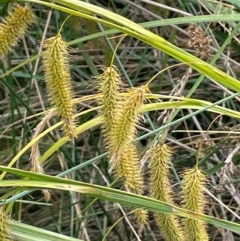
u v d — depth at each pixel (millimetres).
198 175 252
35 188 251
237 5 361
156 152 254
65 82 234
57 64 230
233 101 511
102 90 233
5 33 245
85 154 508
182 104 281
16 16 246
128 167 249
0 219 233
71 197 418
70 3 241
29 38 516
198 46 380
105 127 240
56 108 236
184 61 252
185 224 259
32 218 481
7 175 490
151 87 489
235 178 475
